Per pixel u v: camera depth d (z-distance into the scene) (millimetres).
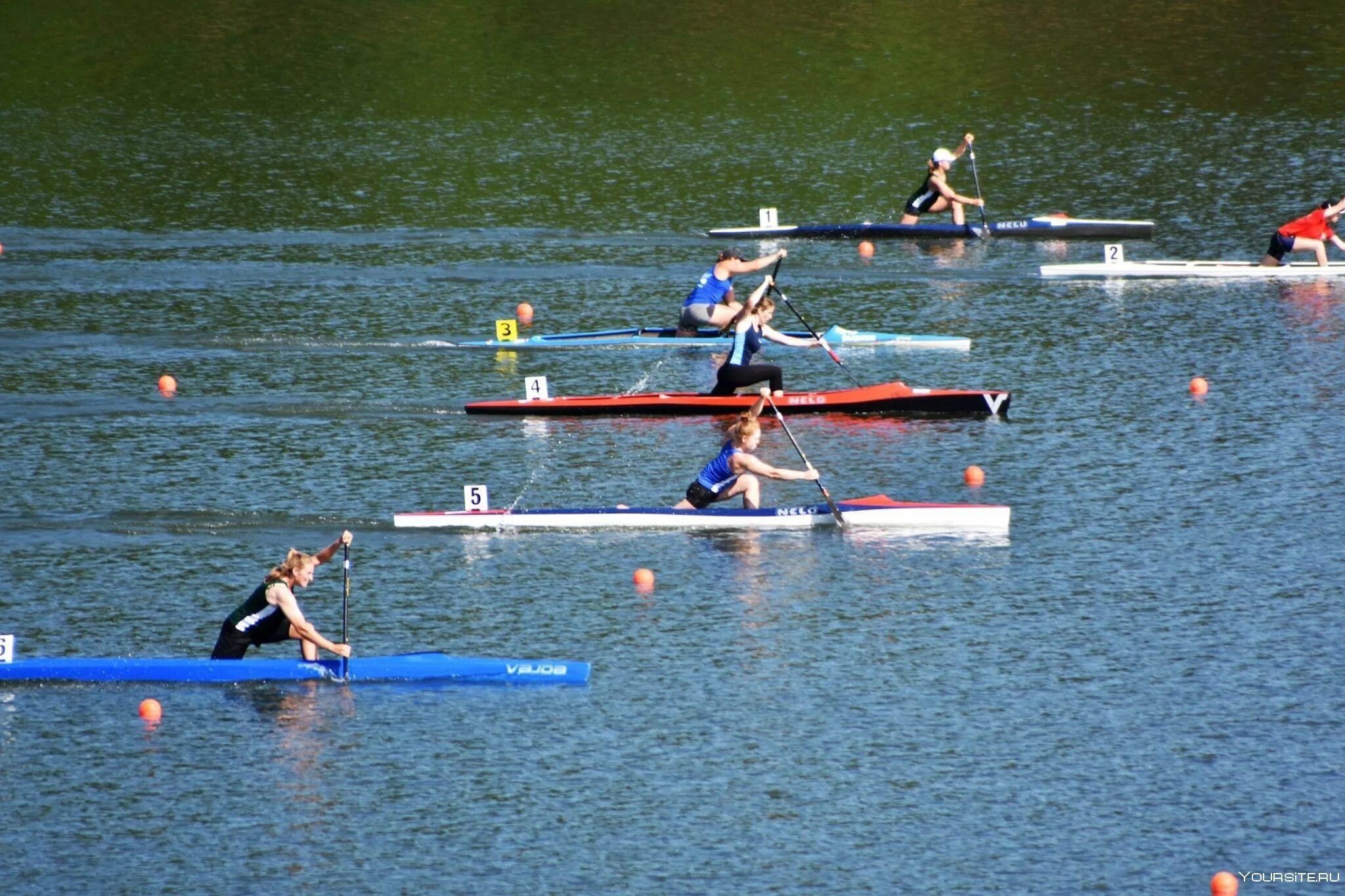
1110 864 53594
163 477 89250
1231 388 104375
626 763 59906
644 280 137750
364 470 91000
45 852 54406
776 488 88875
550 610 72750
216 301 129250
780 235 152625
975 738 61500
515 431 98750
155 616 71625
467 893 52188
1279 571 76250
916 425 99188
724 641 69625
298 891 52281
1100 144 181750
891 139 186875
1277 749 60469
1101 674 66375
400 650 68625
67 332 119500
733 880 52781
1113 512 83875
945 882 52656
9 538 80250
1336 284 132000
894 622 71375
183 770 59500
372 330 121938
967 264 142250
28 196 162625
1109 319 122688
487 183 170625
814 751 60656
